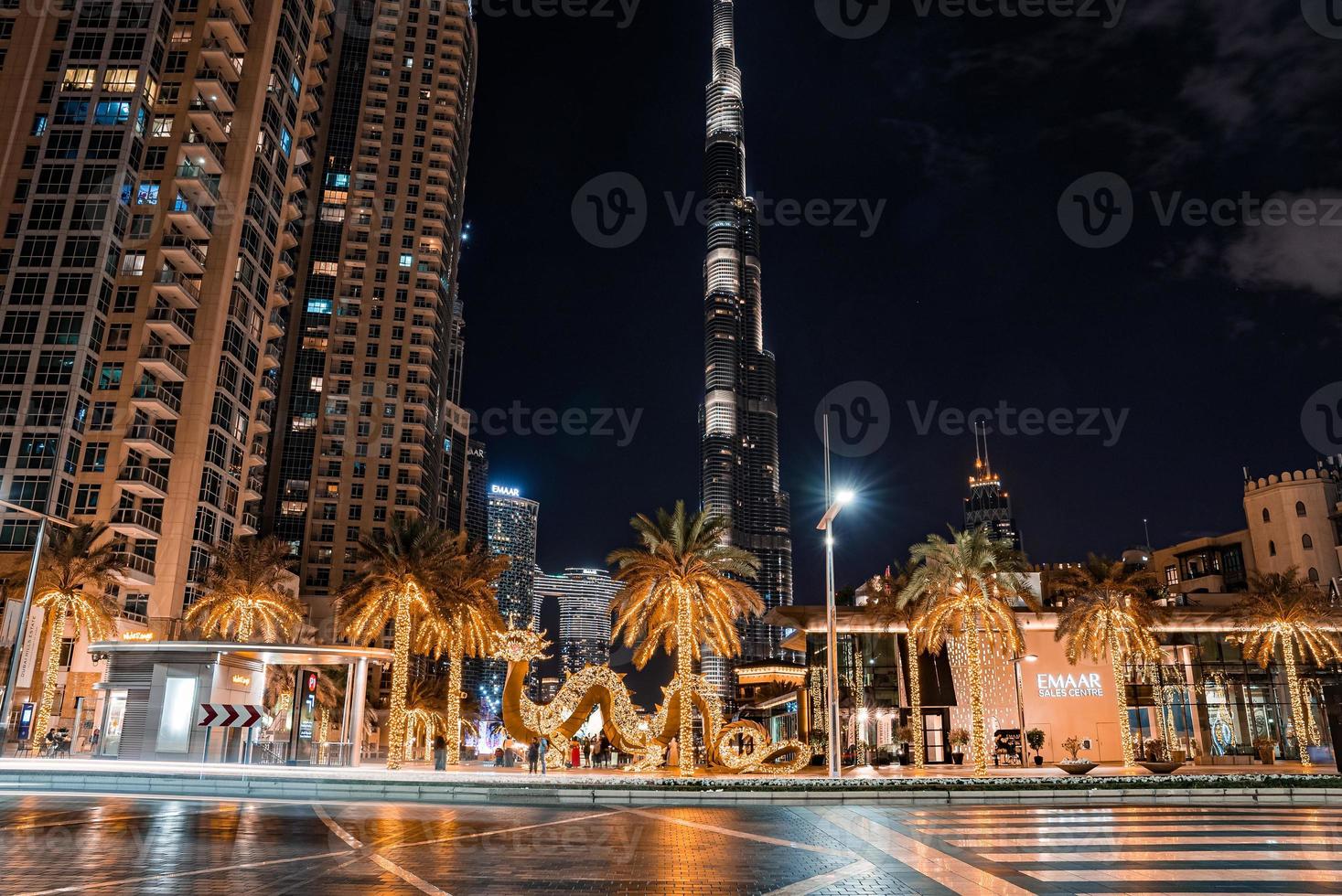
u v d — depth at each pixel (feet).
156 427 262.67
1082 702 201.57
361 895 34.63
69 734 195.93
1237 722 205.98
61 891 35.06
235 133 292.81
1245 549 324.80
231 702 137.18
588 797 78.79
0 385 245.86
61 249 257.14
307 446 437.17
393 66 502.38
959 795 81.82
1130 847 50.34
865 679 201.67
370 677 400.88
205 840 49.44
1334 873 41.19
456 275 529.45
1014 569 158.81
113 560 189.16
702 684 147.54
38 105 268.00
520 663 138.51
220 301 279.49
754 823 63.10
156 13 277.85
